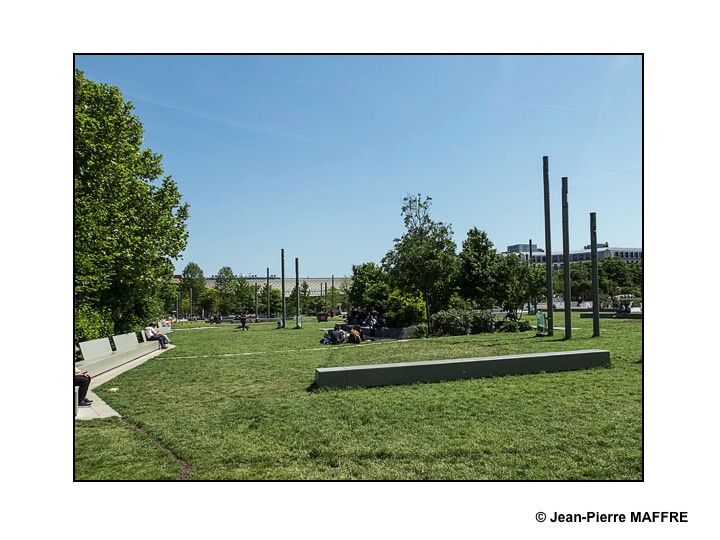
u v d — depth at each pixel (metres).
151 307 35.59
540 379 11.74
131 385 14.10
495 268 35.94
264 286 81.12
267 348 23.81
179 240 32.34
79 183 20.09
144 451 8.02
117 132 23.53
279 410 9.98
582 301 61.75
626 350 15.76
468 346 18.91
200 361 19.20
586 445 7.59
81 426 9.55
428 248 28.11
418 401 10.03
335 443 7.93
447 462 7.15
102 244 20.38
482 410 9.30
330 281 132.12
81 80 20.80
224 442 8.27
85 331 19.66
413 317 29.16
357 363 16.38
